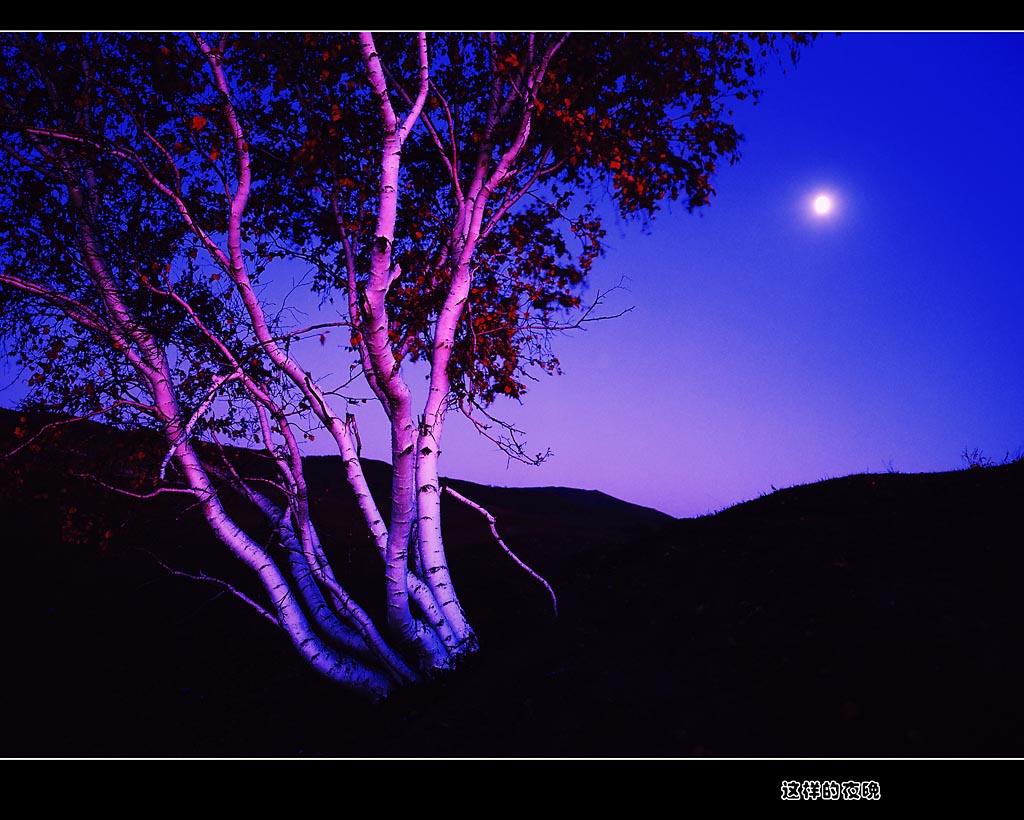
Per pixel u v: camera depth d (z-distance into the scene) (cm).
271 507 1282
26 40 1016
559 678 1003
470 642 1210
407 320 1262
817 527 1345
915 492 1476
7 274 1036
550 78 1213
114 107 1084
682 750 781
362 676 1172
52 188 1080
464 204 1270
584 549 2230
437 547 1215
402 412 1032
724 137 1300
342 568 2002
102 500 1252
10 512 2144
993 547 1026
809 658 866
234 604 1781
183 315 1114
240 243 1043
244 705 1311
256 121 1216
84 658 1537
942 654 794
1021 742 661
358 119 1238
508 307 1264
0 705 1345
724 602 1093
